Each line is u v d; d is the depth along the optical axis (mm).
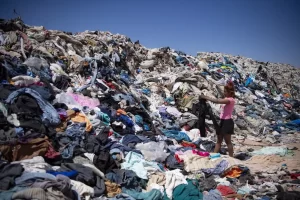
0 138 4883
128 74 13430
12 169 4336
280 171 6941
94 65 10570
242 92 16109
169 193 5500
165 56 16672
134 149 6711
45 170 4680
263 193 5750
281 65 28812
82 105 8070
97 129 6961
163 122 10094
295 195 5328
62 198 4043
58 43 11375
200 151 7715
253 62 24875
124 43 15219
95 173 5234
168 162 6738
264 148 9125
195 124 9961
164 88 12867
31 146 5016
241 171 6605
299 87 23422
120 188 5336
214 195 5473
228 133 7750
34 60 8648
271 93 18500
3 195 3834
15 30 10508
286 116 14523
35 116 5707
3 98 5984
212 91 13156
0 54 8078
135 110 9008
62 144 5809
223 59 20062
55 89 8148
